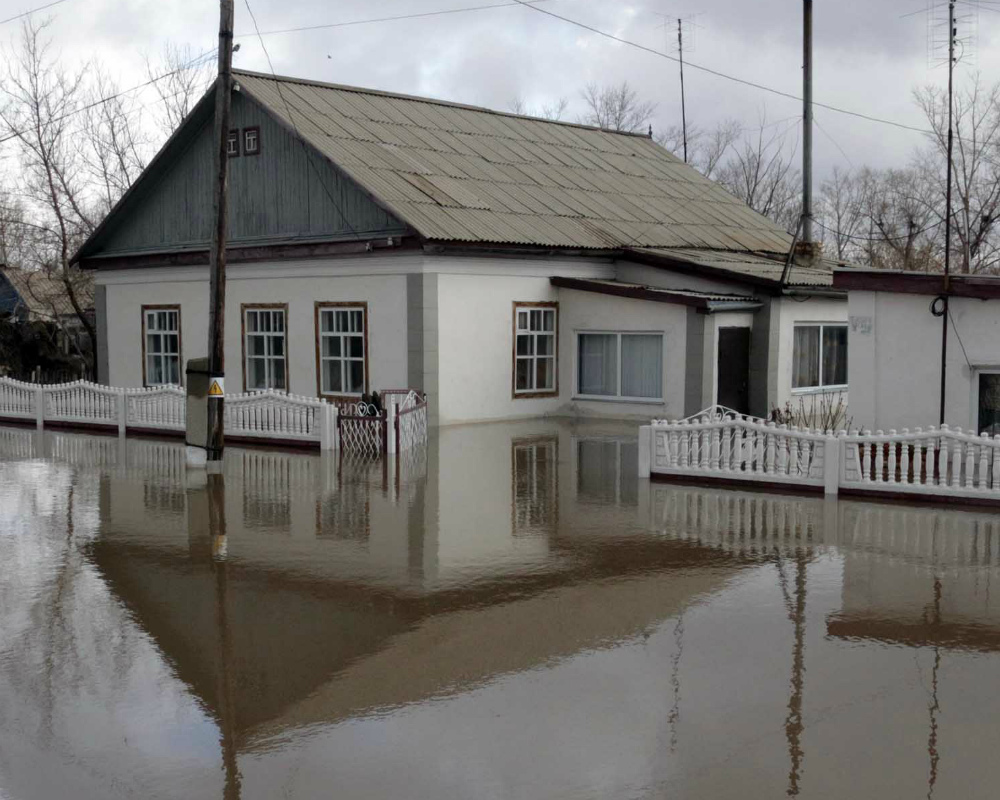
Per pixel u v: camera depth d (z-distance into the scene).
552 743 6.50
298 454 18.23
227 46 16.48
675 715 6.89
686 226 27.64
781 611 8.97
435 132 26.45
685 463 14.92
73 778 6.19
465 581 10.01
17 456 18.53
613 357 23.11
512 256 22.48
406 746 6.49
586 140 31.58
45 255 38.75
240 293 24.45
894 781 5.98
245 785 6.06
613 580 9.98
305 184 22.95
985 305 14.11
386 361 21.69
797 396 23.30
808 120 26.12
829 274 25.11
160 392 21.12
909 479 13.82
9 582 10.23
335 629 8.67
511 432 20.84
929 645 8.10
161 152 25.52
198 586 9.99
